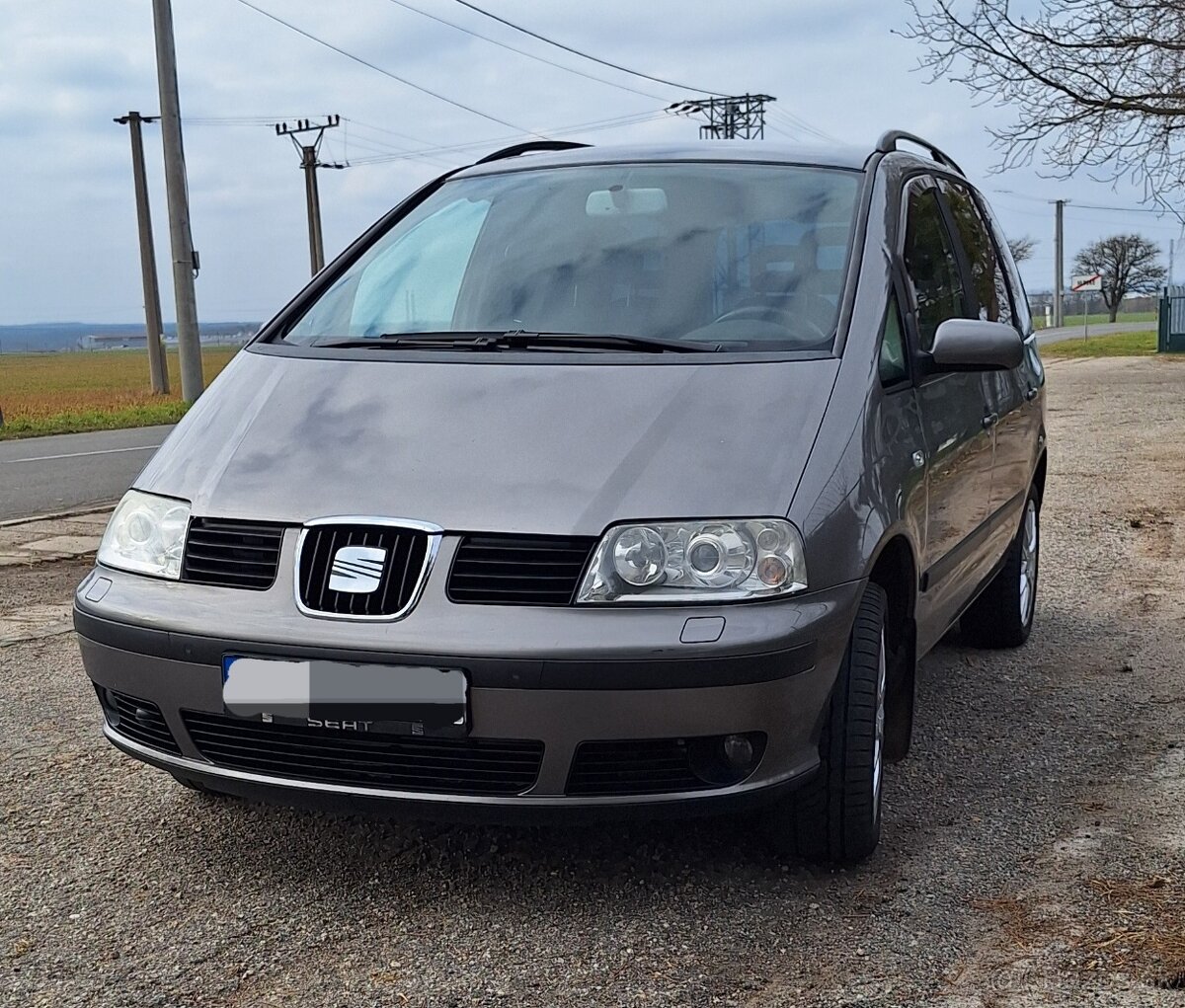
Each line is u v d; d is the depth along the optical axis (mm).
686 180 4191
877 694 3201
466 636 2824
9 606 6355
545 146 4957
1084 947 2842
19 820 3611
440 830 3514
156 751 3207
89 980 2725
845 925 2957
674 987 2676
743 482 2988
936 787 3885
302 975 2738
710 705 2818
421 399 3324
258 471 3215
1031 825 3566
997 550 5031
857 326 3531
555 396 3246
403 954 2830
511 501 2951
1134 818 3605
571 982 2699
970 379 4406
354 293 4168
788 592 2918
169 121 22953
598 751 2869
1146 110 16875
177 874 3258
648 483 2969
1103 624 6008
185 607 3064
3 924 2986
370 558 2943
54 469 13336
